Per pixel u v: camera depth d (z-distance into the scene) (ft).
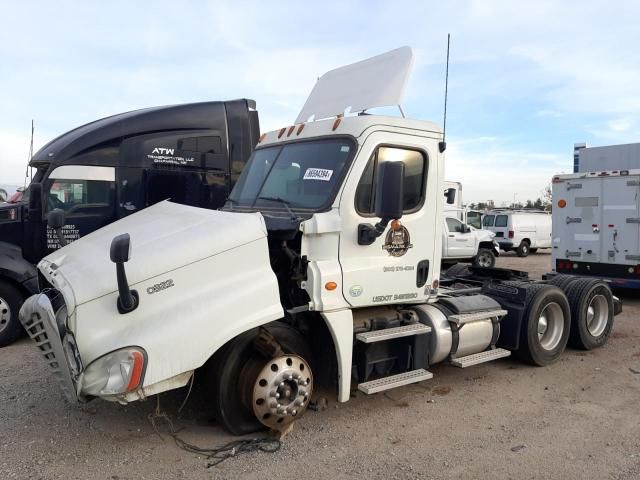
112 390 11.69
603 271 37.45
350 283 14.90
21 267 24.14
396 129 15.84
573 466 13.21
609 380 19.86
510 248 82.53
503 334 20.72
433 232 16.90
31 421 15.55
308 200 15.46
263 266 13.78
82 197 27.30
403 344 16.65
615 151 45.03
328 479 12.46
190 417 15.65
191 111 30.12
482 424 15.72
